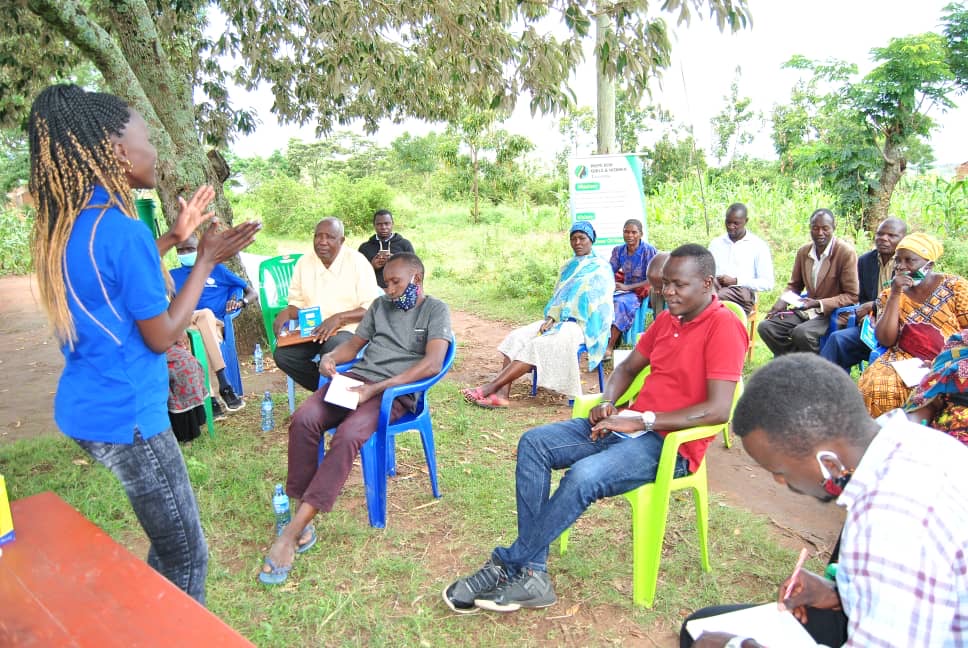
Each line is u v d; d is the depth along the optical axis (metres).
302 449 3.41
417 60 7.54
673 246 11.55
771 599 2.87
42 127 1.82
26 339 8.39
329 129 9.03
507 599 2.75
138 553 3.28
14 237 15.65
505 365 5.93
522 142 22.89
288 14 7.21
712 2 4.10
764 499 3.78
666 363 3.00
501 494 3.79
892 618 1.16
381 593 2.93
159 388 2.01
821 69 14.84
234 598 2.89
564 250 12.98
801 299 5.38
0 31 6.60
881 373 3.82
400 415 3.66
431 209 25.28
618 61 4.67
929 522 1.17
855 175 14.18
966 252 9.98
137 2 5.97
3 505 1.76
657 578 2.99
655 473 2.79
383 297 3.92
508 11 4.79
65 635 1.41
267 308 5.80
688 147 23.83
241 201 27.66
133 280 1.85
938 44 13.72
